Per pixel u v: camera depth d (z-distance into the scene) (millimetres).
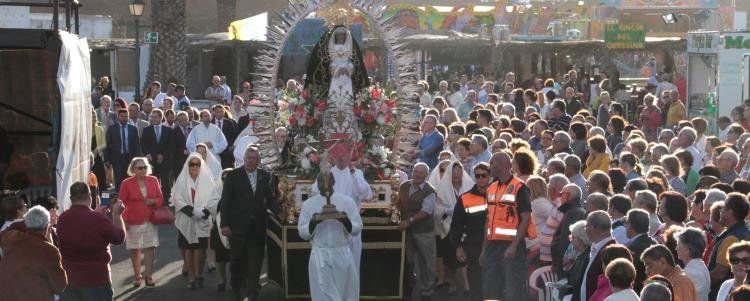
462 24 44594
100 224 10648
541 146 16312
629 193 11258
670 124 23844
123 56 38781
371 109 13078
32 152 12633
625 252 8156
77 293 10594
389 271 12859
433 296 13281
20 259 9508
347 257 11570
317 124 13117
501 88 34750
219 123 21359
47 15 38062
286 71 25578
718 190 10203
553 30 43844
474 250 11938
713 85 27031
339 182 12445
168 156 21062
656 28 52219
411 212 12695
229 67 37281
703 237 8602
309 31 17719
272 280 13422
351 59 13289
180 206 13789
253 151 12703
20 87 12469
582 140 15938
